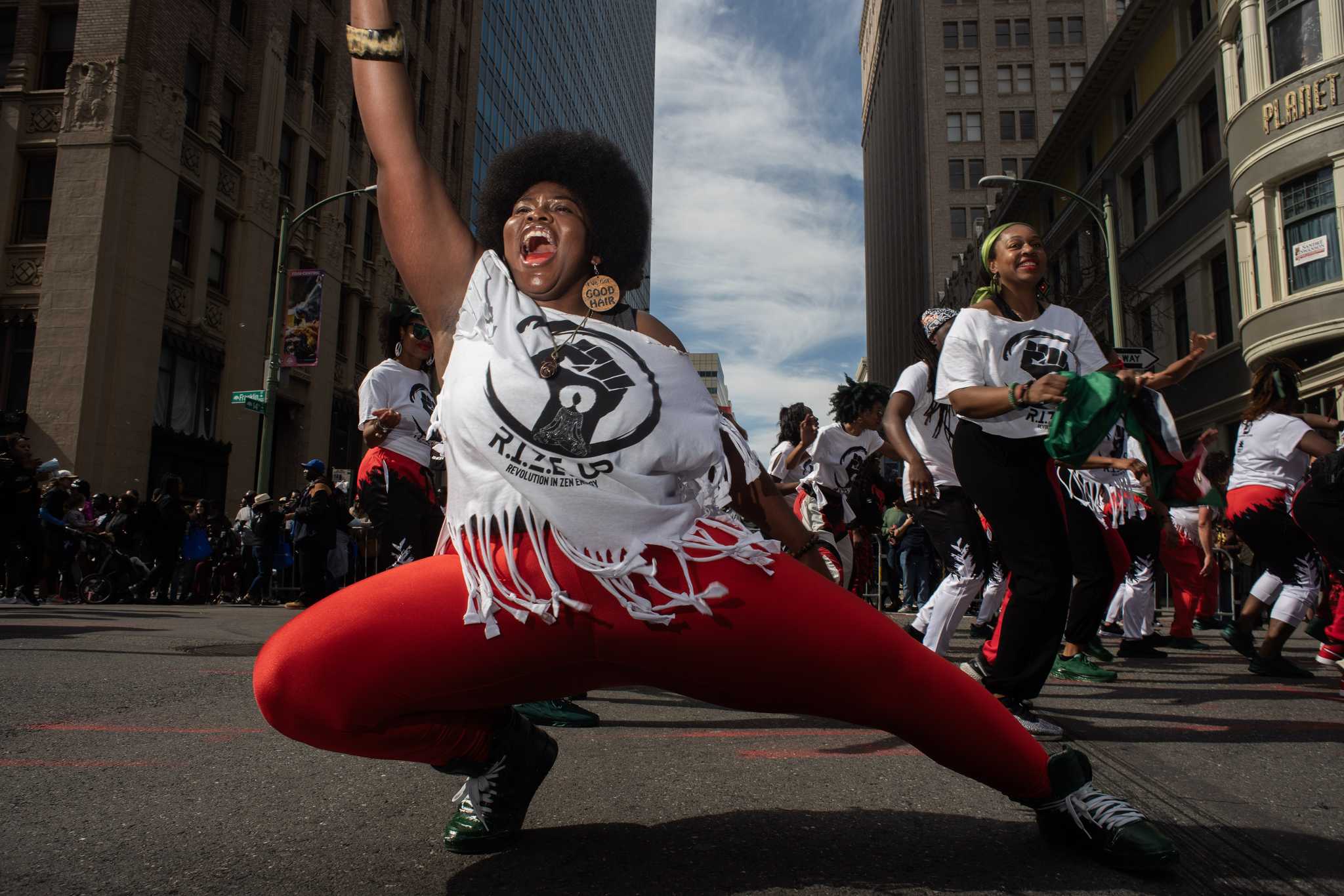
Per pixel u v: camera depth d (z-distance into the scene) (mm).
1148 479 3352
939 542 4609
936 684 1724
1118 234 26703
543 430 1552
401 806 2434
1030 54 59094
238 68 22219
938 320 4559
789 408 6520
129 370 18359
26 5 18953
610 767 2912
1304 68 17109
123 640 6391
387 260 29375
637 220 1938
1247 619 5766
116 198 18281
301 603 10383
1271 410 5512
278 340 17344
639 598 1547
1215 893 1839
